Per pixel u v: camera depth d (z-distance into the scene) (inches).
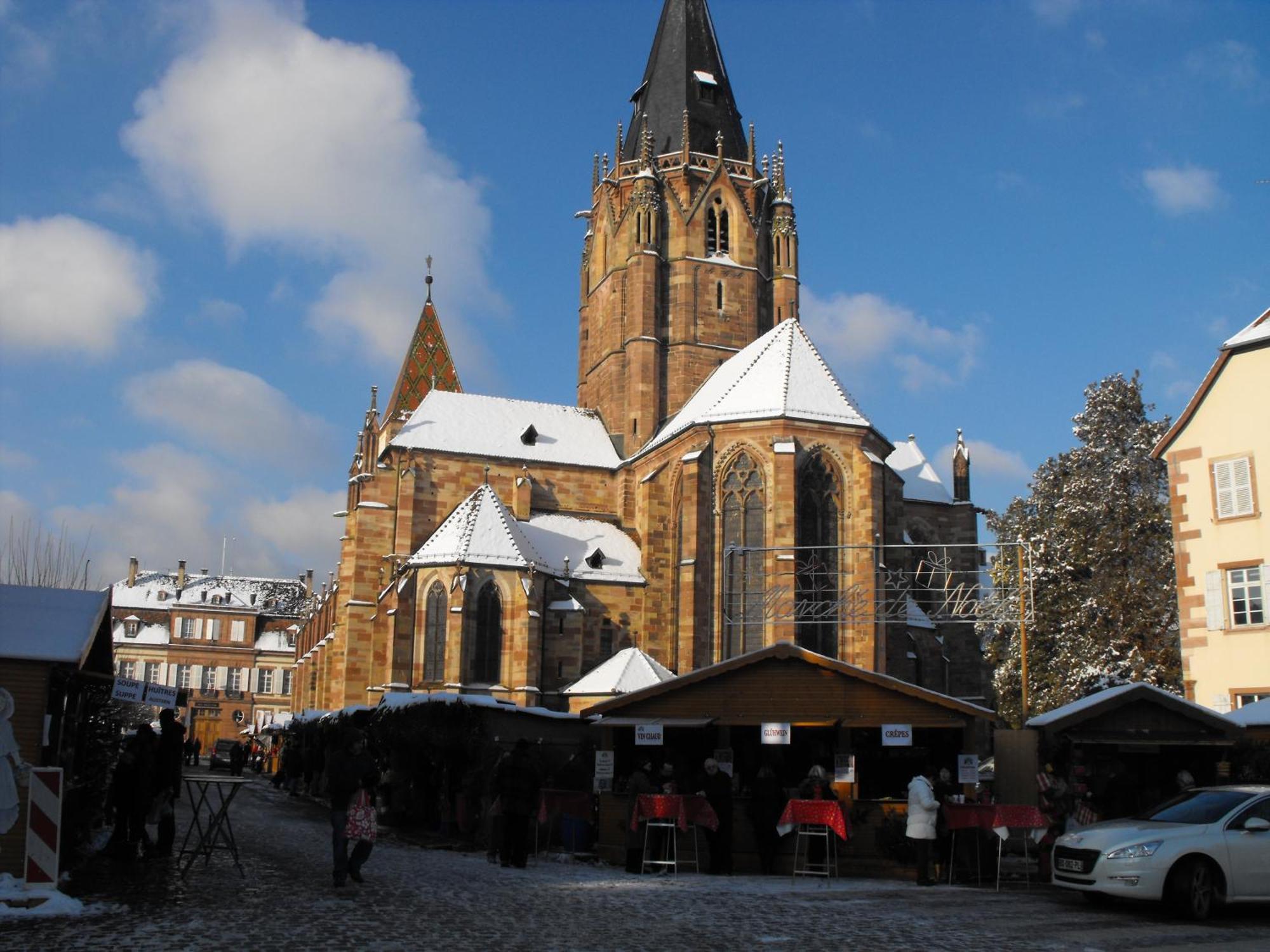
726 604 2576.3
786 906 944.9
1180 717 1314.0
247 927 753.6
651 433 3595.0
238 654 6727.4
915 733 1539.1
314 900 888.3
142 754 1192.8
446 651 2915.8
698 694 1392.7
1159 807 1042.1
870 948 740.0
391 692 2844.5
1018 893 1110.4
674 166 3806.6
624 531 3513.8
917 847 1188.5
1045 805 1263.5
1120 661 2751.0
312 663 4323.3
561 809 1488.7
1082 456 3006.9
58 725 963.3
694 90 3912.4
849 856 1286.9
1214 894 943.0
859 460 2955.2
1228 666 1814.7
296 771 2758.4
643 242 3673.7
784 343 3137.3
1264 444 1813.5
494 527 3034.0
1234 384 1866.4
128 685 1278.3
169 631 6697.8
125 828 1187.3
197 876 1026.7
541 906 908.0
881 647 2881.4
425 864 1234.0
